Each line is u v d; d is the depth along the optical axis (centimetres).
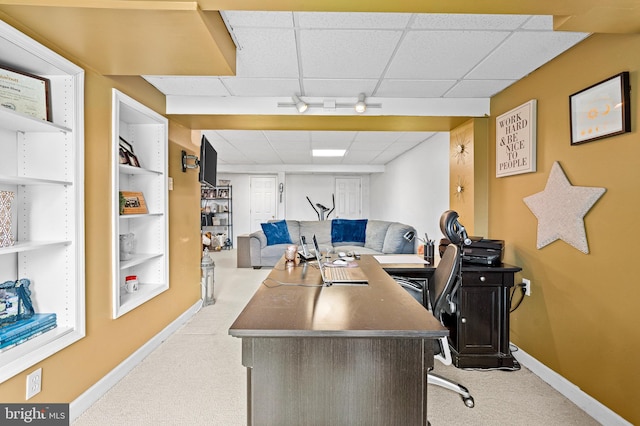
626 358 168
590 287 189
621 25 152
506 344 240
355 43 204
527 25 182
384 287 181
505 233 275
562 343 211
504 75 249
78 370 186
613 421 173
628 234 166
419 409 129
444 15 173
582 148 195
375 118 311
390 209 738
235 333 118
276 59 227
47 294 181
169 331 300
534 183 238
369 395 128
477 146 304
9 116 151
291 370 128
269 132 475
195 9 138
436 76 253
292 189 934
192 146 366
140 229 292
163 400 201
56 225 181
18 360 149
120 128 278
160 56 183
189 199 355
